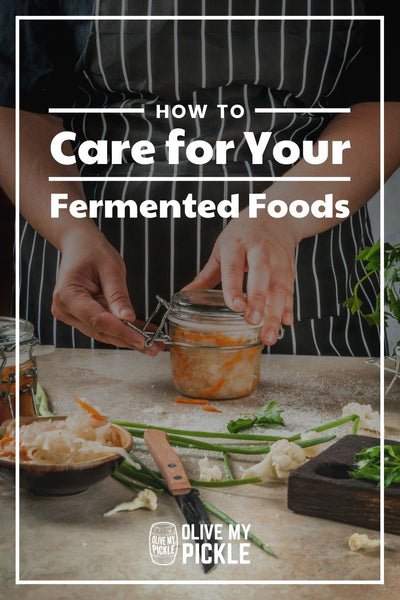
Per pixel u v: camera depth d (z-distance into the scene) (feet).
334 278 4.76
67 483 2.38
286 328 4.79
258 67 4.49
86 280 3.92
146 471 2.62
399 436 3.04
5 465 2.36
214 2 4.41
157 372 3.99
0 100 4.52
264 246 3.72
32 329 2.91
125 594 2.00
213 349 3.40
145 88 4.58
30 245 4.93
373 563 2.14
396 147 4.42
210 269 3.94
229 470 2.70
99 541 2.27
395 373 3.63
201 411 3.39
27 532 2.31
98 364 4.12
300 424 3.22
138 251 4.70
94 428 2.64
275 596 1.99
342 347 4.83
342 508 2.35
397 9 4.47
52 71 4.55
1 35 4.49
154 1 4.42
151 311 4.81
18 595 1.99
